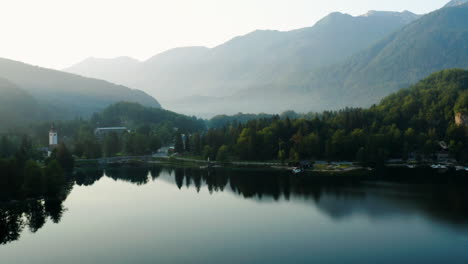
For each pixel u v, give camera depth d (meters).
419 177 194.25
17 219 134.38
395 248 102.56
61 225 127.69
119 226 126.12
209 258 98.50
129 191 182.00
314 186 180.12
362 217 129.00
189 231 119.94
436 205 140.75
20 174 157.38
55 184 164.75
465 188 166.62
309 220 127.94
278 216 133.75
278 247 104.94
